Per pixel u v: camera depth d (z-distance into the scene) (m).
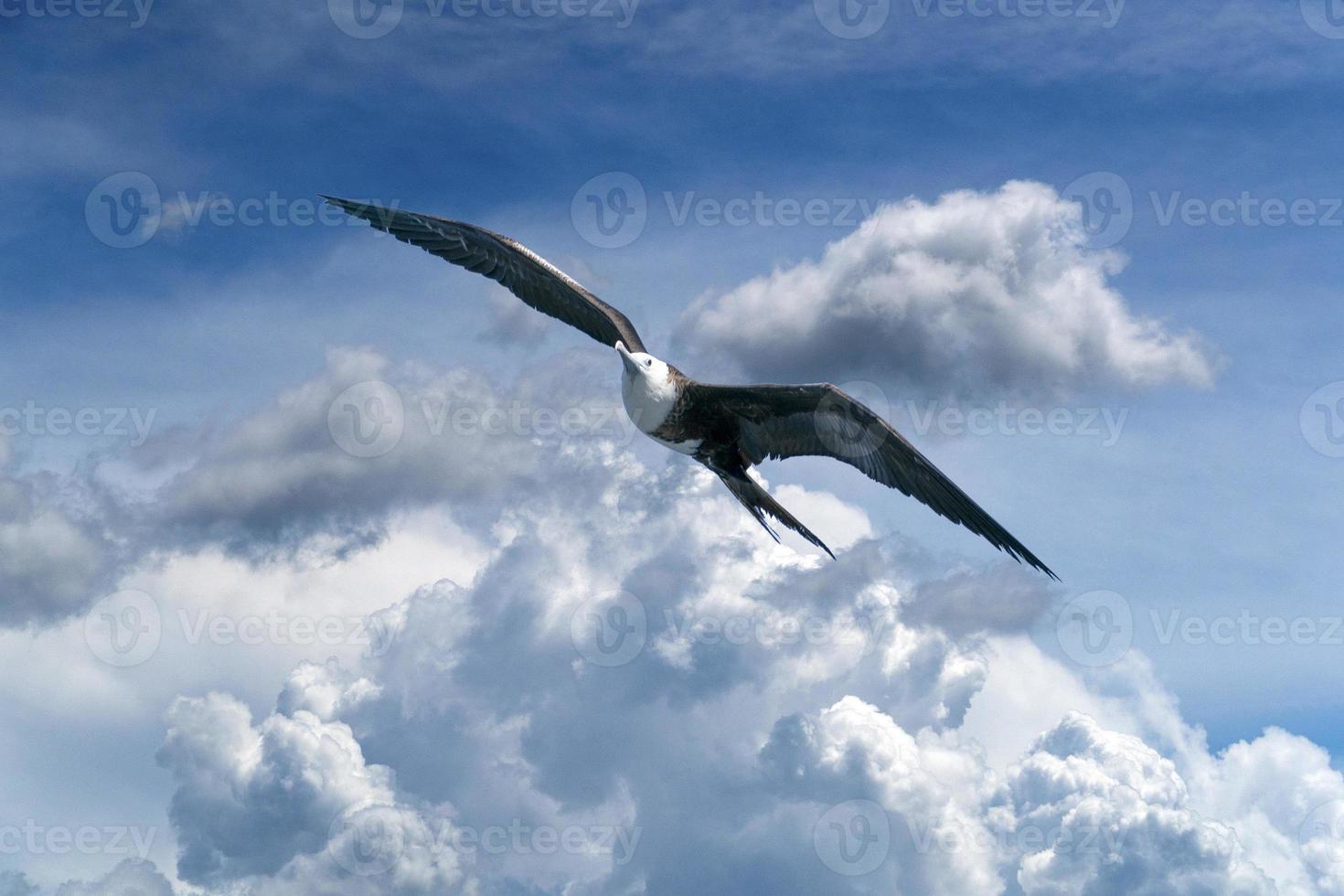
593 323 13.29
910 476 11.62
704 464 12.36
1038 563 10.95
